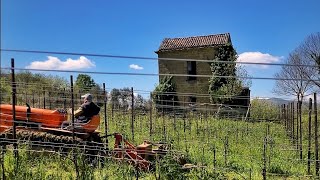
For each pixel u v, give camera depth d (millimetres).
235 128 19797
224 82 33812
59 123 10297
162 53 37312
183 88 35938
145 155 9664
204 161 11164
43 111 10352
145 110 21703
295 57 31375
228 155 12109
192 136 16844
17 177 7367
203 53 35688
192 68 36125
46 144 9750
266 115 28781
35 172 7727
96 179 8102
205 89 35219
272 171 10812
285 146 15055
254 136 17797
